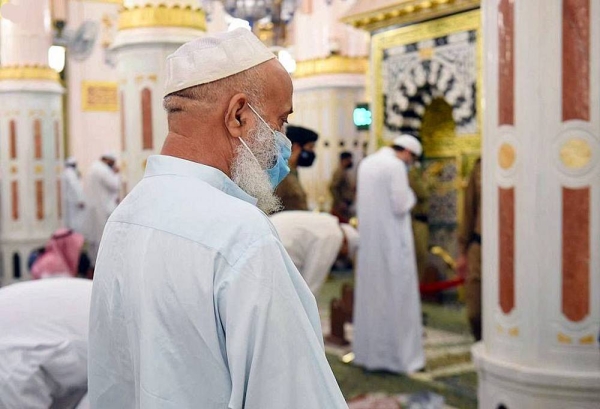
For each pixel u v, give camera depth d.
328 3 7.31
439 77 5.19
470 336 4.75
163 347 1.02
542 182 2.06
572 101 2.02
